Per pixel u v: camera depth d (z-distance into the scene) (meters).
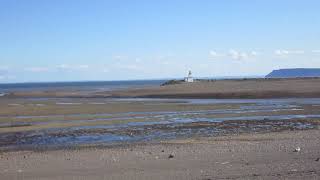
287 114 45.72
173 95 87.75
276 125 36.09
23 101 73.19
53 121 40.34
